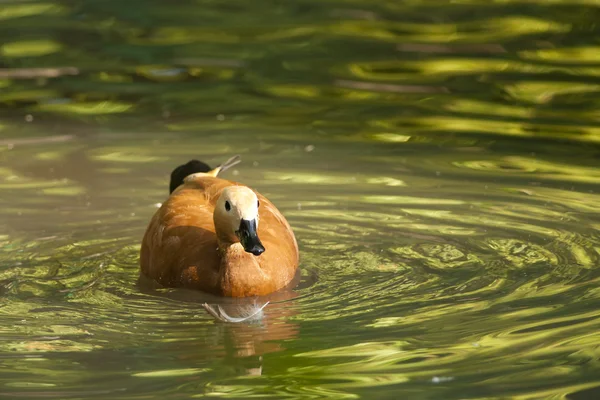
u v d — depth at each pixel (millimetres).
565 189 13742
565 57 20016
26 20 23812
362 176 14516
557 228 12453
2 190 14289
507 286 10812
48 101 18516
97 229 12914
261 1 25375
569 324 9734
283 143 16109
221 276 10891
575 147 15453
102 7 24953
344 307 10461
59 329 9984
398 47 21062
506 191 13742
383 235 12500
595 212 12906
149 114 17797
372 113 17438
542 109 17297
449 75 19234
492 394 8375
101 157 15641
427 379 8664
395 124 16859
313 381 8703
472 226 12648
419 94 18312
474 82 18812
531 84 18578
